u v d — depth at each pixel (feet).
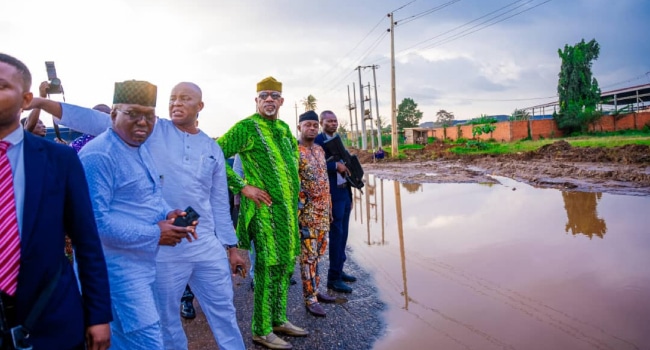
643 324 12.28
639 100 168.66
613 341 11.48
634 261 17.48
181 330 9.75
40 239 5.17
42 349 5.20
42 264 5.20
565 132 144.36
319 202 13.83
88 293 5.83
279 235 11.75
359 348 11.86
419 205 34.37
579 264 17.61
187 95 9.46
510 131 139.33
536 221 25.89
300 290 16.49
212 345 12.26
